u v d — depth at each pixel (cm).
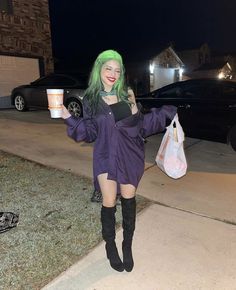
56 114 249
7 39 1179
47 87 1011
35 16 1269
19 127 836
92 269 285
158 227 356
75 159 577
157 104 725
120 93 259
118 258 277
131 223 274
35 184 463
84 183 471
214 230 351
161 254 307
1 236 331
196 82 680
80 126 254
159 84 2672
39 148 641
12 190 440
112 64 254
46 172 511
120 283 268
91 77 259
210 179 505
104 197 269
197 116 666
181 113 688
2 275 273
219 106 636
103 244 321
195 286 265
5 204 399
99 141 259
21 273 276
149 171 532
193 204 415
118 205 400
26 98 1071
